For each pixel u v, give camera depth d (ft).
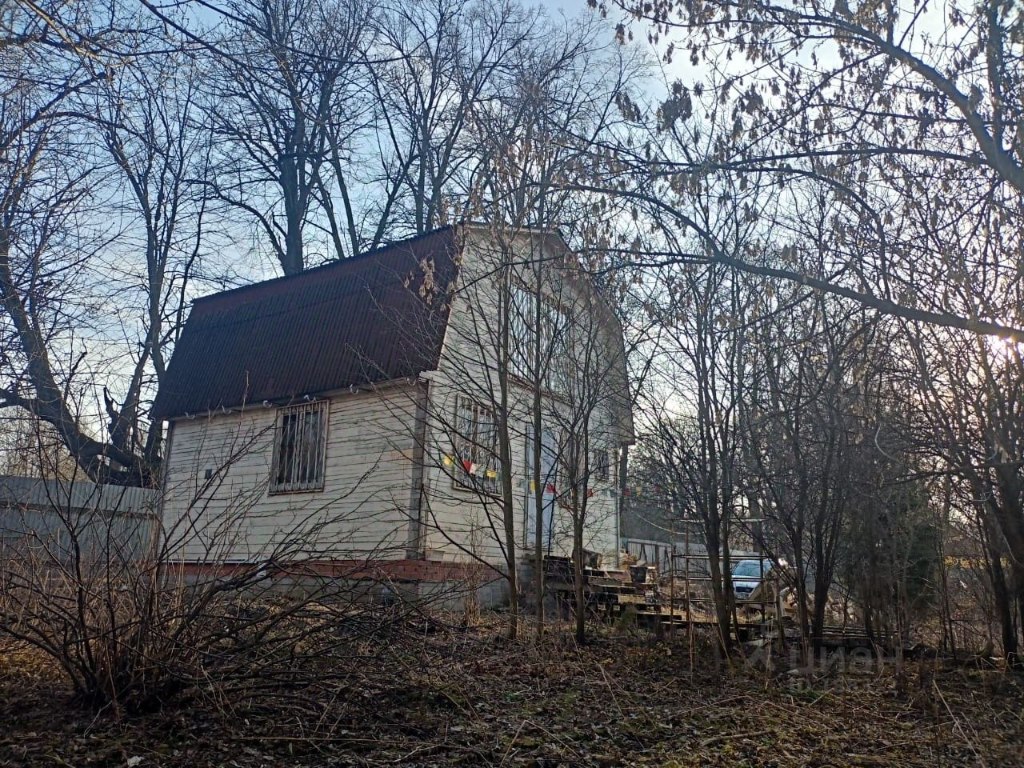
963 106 19.88
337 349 50.75
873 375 30.45
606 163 23.20
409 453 46.09
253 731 20.06
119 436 33.19
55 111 36.63
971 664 35.86
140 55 29.17
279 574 25.12
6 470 30.50
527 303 42.37
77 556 20.34
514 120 39.37
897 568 35.73
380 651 24.04
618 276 33.40
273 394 52.08
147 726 19.57
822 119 23.15
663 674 32.53
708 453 35.60
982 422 28.07
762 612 39.55
